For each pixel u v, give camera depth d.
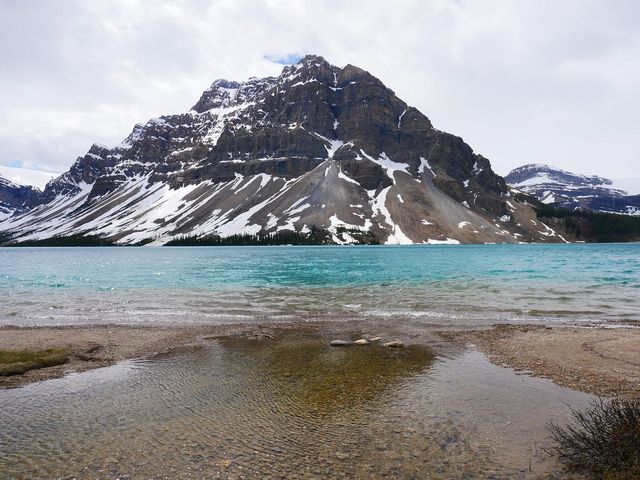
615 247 184.62
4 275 61.78
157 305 32.56
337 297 35.56
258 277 53.62
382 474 8.34
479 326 24.00
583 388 13.45
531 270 59.38
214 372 15.51
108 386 14.05
